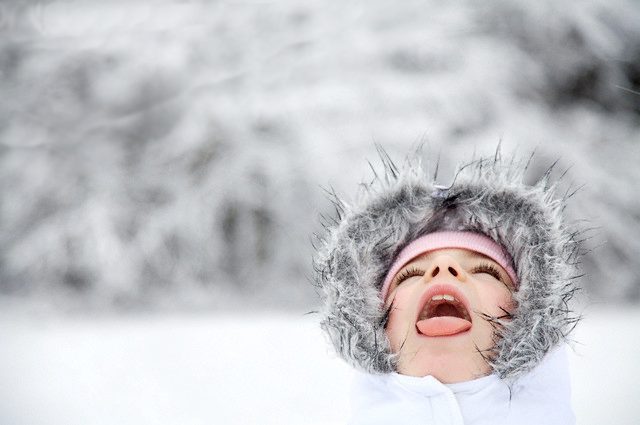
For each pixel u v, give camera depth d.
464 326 1.12
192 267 5.81
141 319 5.23
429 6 6.34
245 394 2.46
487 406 1.14
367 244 1.27
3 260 5.72
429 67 6.12
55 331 4.42
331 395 2.41
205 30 6.47
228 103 6.12
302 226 5.80
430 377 1.12
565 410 1.21
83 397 2.57
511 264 1.23
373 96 5.92
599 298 5.44
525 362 1.16
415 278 1.19
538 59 6.22
